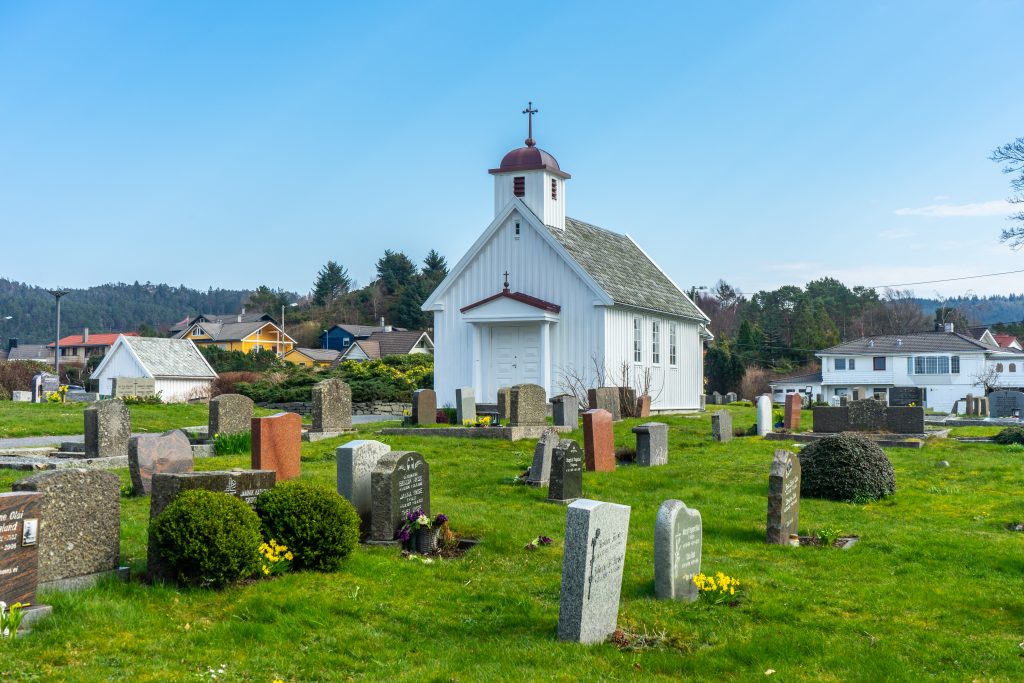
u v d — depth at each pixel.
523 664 9.20
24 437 27.97
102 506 10.55
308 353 103.62
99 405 20.92
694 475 20.23
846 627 10.59
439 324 35.22
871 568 13.03
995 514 16.58
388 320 130.75
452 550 13.60
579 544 9.86
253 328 112.31
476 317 33.66
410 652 9.46
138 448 16.41
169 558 10.40
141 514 14.57
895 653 9.82
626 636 10.12
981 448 25.50
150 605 9.86
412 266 139.25
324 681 8.56
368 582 11.46
